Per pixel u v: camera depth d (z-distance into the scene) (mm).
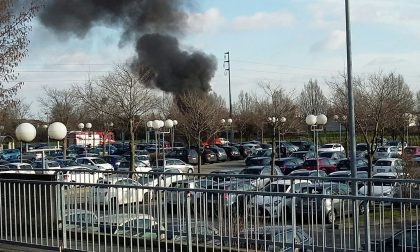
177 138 60844
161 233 7762
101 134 56094
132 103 35844
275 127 41219
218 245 7742
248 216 7656
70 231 8219
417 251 6531
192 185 11734
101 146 59875
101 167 37906
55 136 15680
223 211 7719
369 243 6828
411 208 6832
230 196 7684
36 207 8492
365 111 27453
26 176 10156
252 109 67438
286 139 70312
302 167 37438
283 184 11234
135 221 7824
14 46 12820
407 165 22875
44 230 8398
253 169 32719
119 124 45094
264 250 7516
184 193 7633
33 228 8570
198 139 44906
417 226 6582
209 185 11914
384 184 10492
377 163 32938
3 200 8961
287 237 7414
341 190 11055
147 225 7840
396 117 33750
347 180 10000
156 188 7402
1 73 12898
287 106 51062
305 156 42156
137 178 13000
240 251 7617
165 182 12023
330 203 7520
